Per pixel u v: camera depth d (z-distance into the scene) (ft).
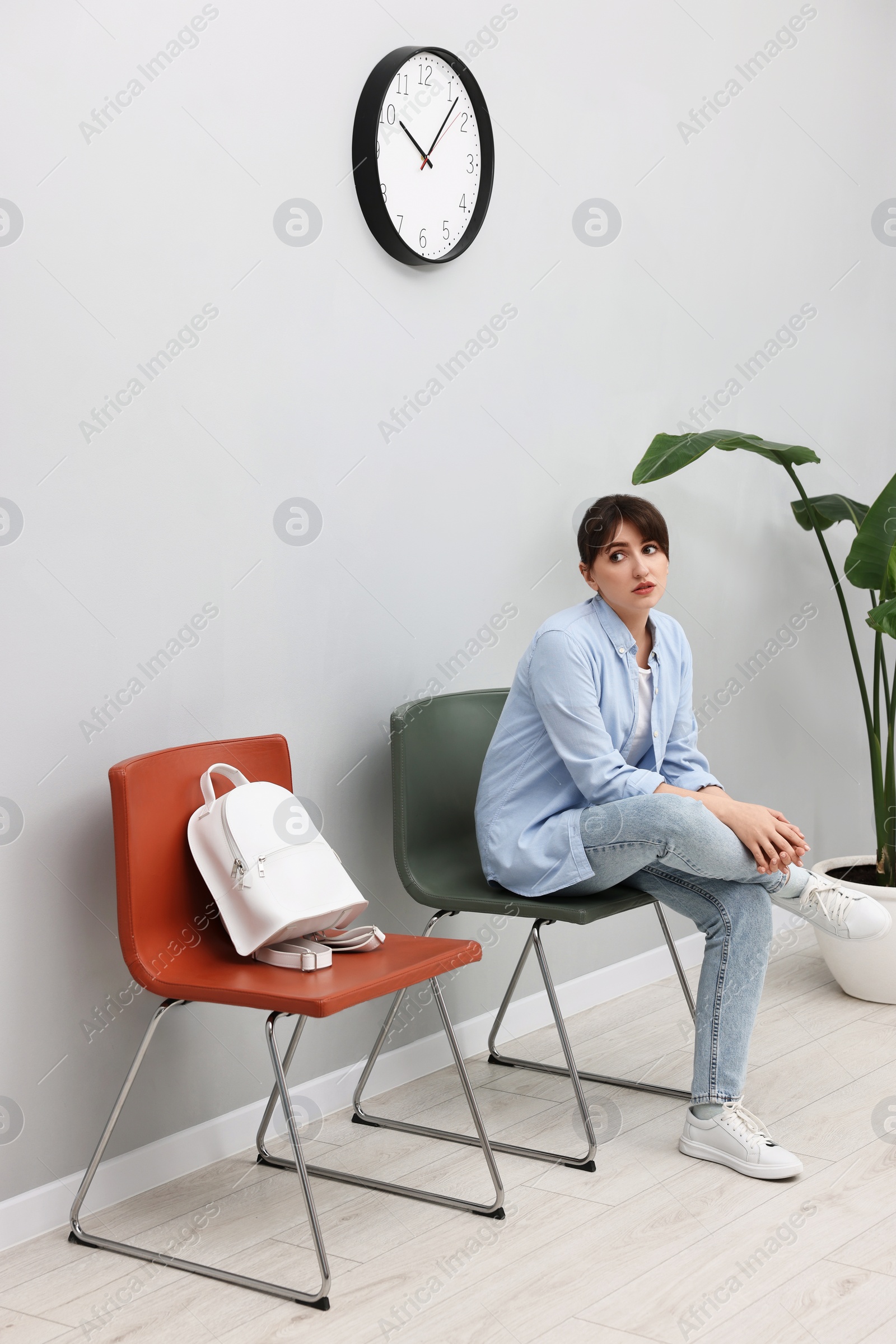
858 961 9.61
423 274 8.14
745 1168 6.59
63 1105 6.27
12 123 5.84
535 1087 8.06
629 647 7.38
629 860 6.81
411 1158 7.00
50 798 6.15
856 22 12.22
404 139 7.82
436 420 8.29
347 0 7.52
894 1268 5.56
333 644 7.64
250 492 7.09
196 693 6.85
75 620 6.23
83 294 6.19
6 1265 5.89
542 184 9.02
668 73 10.11
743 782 11.33
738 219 10.93
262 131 7.06
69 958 6.28
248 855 6.12
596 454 9.61
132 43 6.35
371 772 7.93
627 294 9.82
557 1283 5.55
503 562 8.87
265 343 7.13
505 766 7.48
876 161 12.65
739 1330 5.11
